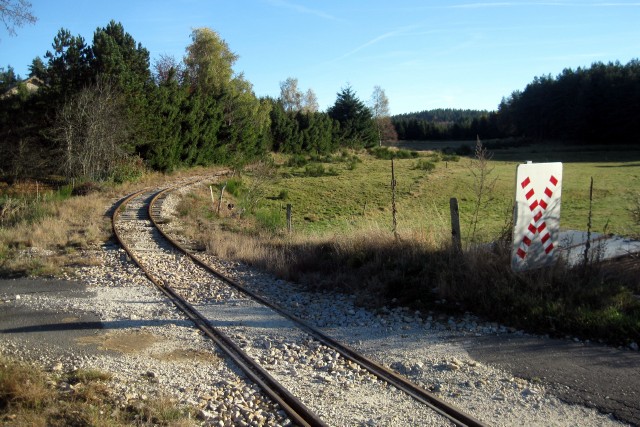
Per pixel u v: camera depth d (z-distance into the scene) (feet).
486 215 85.20
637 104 280.51
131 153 137.90
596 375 18.85
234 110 209.46
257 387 18.65
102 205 83.46
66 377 19.08
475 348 22.03
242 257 44.29
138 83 140.46
